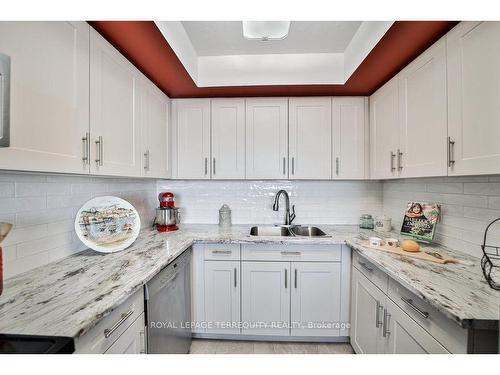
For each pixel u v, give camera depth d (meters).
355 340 1.70
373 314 1.42
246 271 1.85
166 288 1.34
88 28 1.14
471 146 1.05
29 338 0.65
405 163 1.58
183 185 2.50
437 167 1.27
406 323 1.10
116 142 1.36
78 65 1.07
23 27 0.82
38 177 1.20
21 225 1.11
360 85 1.94
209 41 1.79
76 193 1.43
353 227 2.33
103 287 0.95
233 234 1.97
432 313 0.93
